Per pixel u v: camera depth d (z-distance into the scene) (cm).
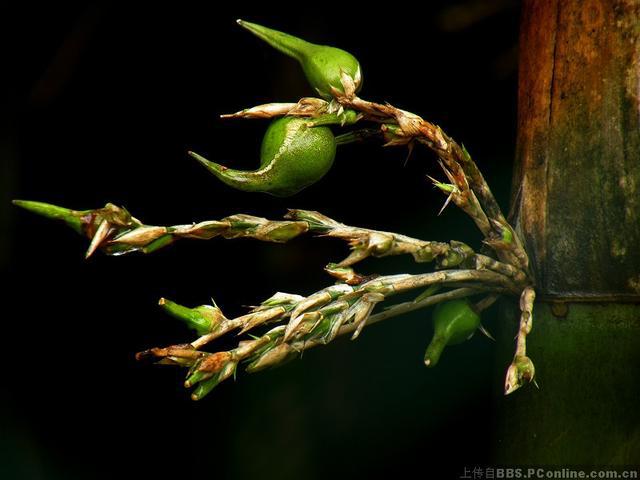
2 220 181
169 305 82
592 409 86
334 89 84
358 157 166
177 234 82
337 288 83
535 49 88
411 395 148
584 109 86
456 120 163
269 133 84
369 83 168
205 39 182
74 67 182
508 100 160
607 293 86
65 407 181
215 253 182
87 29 179
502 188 158
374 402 150
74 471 178
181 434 176
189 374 82
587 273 86
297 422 154
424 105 166
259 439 156
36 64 180
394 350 151
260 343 82
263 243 176
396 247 84
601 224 85
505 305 88
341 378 153
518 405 87
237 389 161
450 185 85
